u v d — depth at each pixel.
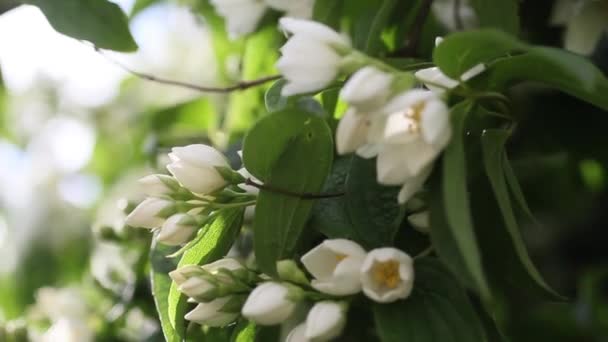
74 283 0.93
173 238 0.65
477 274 0.59
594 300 0.86
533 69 0.64
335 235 0.65
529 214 0.65
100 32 0.72
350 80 0.61
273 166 0.65
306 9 0.75
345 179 0.66
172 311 0.66
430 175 0.62
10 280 0.94
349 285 0.63
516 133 0.79
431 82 0.63
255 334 0.67
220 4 0.77
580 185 0.85
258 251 0.65
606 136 0.78
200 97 0.85
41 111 1.11
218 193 0.66
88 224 0.96
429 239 0.66
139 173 0.91
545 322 0.85
